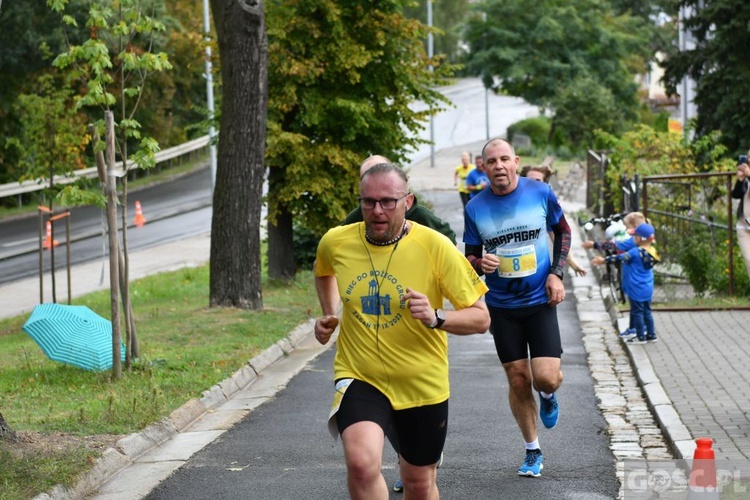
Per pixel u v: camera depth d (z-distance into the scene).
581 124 68.44
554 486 8.71
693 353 14.51
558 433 10.65
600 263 15.52
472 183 33.03
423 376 6.59
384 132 25.36
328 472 9.32
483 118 94.44
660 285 21.50
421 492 6.82
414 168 62.44
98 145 13.58
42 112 27.52
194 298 24.25
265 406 12.41
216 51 26.20
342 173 24.88
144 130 63.84
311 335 17.94
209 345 15.73
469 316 6.51
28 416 10.98
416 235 6.64
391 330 6.58
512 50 73.12
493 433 10.72
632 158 28.14
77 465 9.02
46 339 13.66
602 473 9.09
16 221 44.84
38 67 48.06
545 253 9.16
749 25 34.59
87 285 29.33
